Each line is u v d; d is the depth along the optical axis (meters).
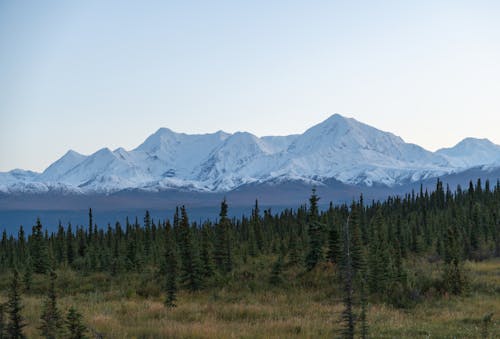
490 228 85.12
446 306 32.00
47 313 24.06
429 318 28.14
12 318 21.95
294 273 44.41
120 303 36.88
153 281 47.22
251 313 31.16
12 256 76.94
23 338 22.02
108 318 28.33
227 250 52.88
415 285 36.53
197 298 39.47
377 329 24.78
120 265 60.50
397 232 83.75
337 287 38.16
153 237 97.38
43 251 62.41
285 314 30.61
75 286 50.72
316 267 43.28
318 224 45.53
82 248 89.00
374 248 48.16
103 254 67.00
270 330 24.97
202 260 46.59
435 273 43.53
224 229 53.75
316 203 46.97
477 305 32.00
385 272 36.84
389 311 30.52
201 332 23.98
